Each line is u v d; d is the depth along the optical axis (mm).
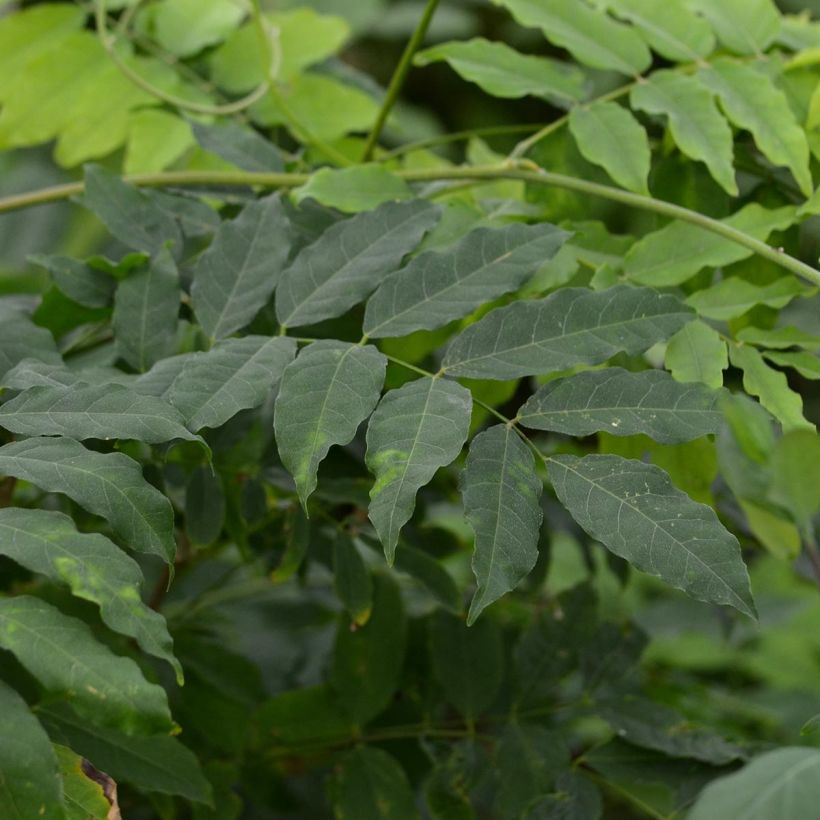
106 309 924
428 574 932
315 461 825
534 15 946
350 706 962
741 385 969
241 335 915
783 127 918
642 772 918
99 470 815
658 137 969
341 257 885
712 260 900
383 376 841
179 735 968
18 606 790
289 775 1021
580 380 841
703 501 921
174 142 1035
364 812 937
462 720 973
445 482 1004
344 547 937
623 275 904
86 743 869
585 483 825
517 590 1021
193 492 923
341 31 1042
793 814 777
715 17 956
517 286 865
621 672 957
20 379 852
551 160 950
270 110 1031
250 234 901
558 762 926
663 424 833
